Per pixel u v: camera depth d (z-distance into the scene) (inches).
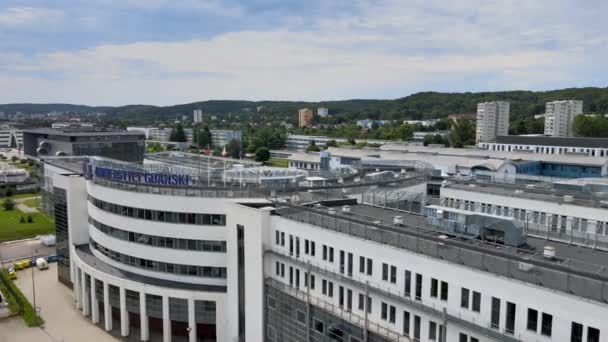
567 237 2142.0
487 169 5629.9
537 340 1505.9
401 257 1894.7
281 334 2465.6
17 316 3609.7
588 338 1392.7
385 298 1950.1
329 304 2188.7
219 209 2982.3
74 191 3929.6
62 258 4269.2
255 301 2588.6
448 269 1734.7
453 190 3511.3
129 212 3230.8
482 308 1642.5
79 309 3742.6
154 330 3159.5
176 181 3132.4
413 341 1847.9
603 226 2269.9
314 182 3432.6
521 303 1540.4
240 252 2731.3
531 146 7864.2
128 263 3289.9
